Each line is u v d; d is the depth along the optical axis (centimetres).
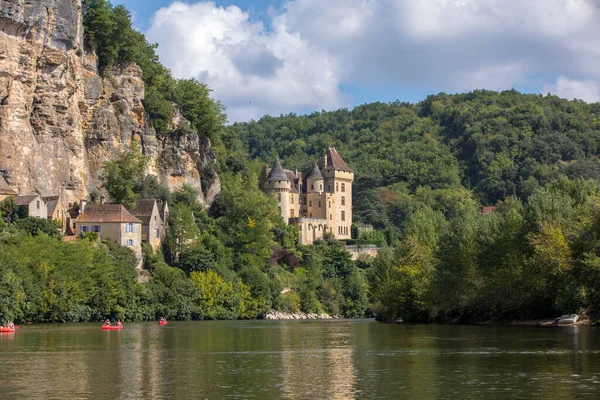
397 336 8350
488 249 9694
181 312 14312
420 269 11388
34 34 13975
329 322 13400
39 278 11456
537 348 6412
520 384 4669
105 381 5003
